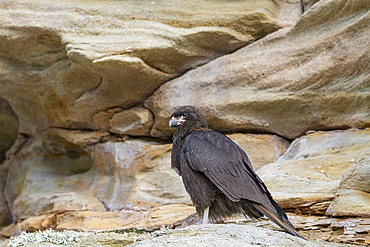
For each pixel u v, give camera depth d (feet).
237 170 23.86
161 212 35.14
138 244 19.25
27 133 51.01
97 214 38.40
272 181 30.40
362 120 33.22
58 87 42.83
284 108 36.68
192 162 24.43
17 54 42.32
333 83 34.65
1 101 51.93
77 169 49.83
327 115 35.14
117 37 38.58
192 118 26.91
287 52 37.01
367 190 25.90
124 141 43.16
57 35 39.63
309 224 25.72
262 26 39.37
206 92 39.11
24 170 51.01
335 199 26.35
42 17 40.04
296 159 34.24
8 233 46.47
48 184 47.21
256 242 19.17
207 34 38.99
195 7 40.04
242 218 27.68
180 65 40.19
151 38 38.45
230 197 23.18
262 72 37.42
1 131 55.11
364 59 32.91
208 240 19.02
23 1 41.04
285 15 40.52
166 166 40.52
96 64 37.09
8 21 40.19
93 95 41.98
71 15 39.86
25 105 48.26
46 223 40.60
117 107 42.47
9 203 52.11
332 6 35.45
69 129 46.37
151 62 39.11
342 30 34.63
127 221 36.40
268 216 22.09
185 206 36.70
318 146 34.09
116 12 39.75
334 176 29.55
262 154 37.58
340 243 23.43
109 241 25.48
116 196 41.39
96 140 44.93
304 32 37.06
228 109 38.11
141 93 41.11
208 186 24.32
